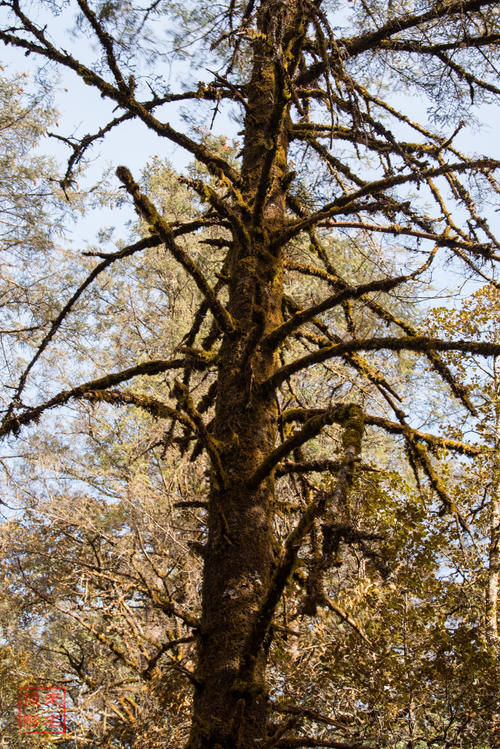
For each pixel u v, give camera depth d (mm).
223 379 4352
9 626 10094
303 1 4648
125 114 5352
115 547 9562
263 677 3512
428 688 5453
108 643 8891
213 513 3973
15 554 9570
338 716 5754
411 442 4762
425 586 5371
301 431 3730
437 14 5277
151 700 8008
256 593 3695
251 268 4648
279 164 5238
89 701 8547
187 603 8578
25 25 4645
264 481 4016
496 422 7031
